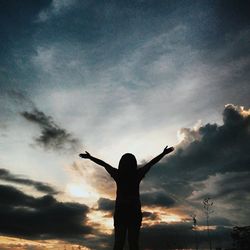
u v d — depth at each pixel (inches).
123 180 194.9
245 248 1275.8
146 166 198.8
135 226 187.8
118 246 185.3
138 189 195.3
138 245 187.3
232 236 1332.4
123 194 191.6
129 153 202.7
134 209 188.2
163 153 201.0
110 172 199.8
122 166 197.6
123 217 187.8
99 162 203.9
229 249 1352.1
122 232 187.5
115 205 192.7
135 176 195.6
